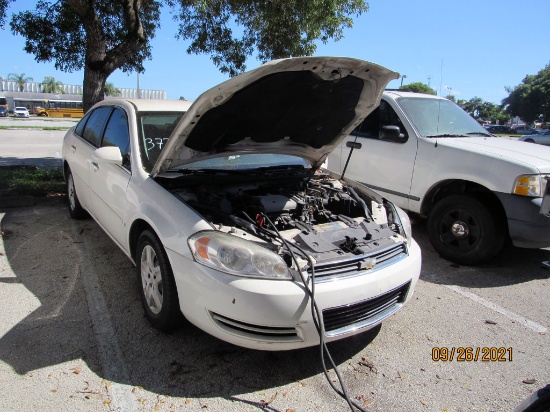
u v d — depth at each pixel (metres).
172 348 3.06
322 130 3.88
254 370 2.89
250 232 2.96
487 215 4.69
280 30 8.77
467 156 4.85
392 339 3.38
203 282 2.66
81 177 4.98
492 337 3.47
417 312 3.83
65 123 36.78
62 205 6.52
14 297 3.64
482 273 4.77
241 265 2.62
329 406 2.61
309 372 2.92
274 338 2.64
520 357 3.21
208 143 3.49
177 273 2.83
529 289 4.39
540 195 4.37
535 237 4.42
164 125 4.05
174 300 2.99
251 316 2.54
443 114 5.90
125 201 3.58
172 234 2.90
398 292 3.12
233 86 2.82
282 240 2.83
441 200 5.09
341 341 3.32
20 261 4.39
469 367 3.07
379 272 2.92
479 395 2.79
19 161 11.49
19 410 2.41
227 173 3.84
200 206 3.13
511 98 60.00
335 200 3.86
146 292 3.30
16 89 70.00
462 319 3.74
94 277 4.10
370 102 3.58
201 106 2.92
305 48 9.22
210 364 2.92
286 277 2.63
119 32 8.97
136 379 2.73
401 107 5.66
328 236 3.07
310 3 7.99
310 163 4.55
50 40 8.48
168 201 3.13
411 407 2.64
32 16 8.20
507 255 5.35
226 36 9.56
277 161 4.41
